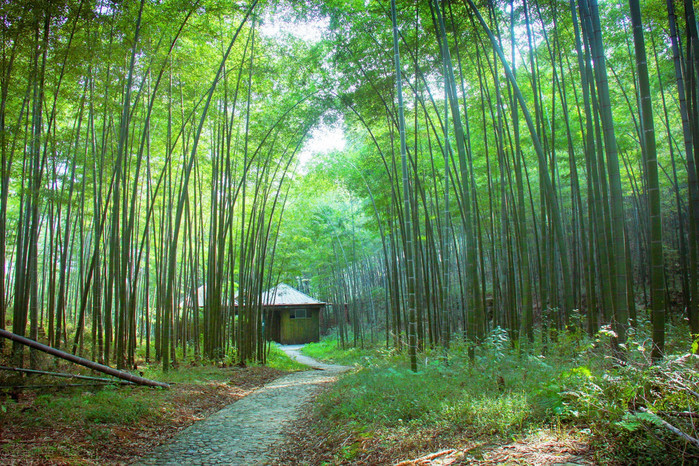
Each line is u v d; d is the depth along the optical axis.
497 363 4.83
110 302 7.23
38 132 6.31
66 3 5.82
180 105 9.28
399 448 3.22
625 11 7.49
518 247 6.93
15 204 12.04
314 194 15.60
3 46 5.78
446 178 7.34
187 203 11.26
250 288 11.88
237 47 9.46
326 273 24.64
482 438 3.05
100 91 7.20
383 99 8.77
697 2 5.38
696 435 2.35
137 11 6.77
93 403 4.95
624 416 2.54
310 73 9.56
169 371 8.06
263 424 5.02
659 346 3.39
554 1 6.11
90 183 9.97
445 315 7.45
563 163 12.56
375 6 7.71
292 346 26.12
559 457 2.52
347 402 4.88
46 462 3.33
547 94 9.48
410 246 5.79
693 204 4.85
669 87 8.93
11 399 4.90
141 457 3.85
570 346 4.96
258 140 10.98
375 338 20.98
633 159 11.27
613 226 3.92
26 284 6.35
